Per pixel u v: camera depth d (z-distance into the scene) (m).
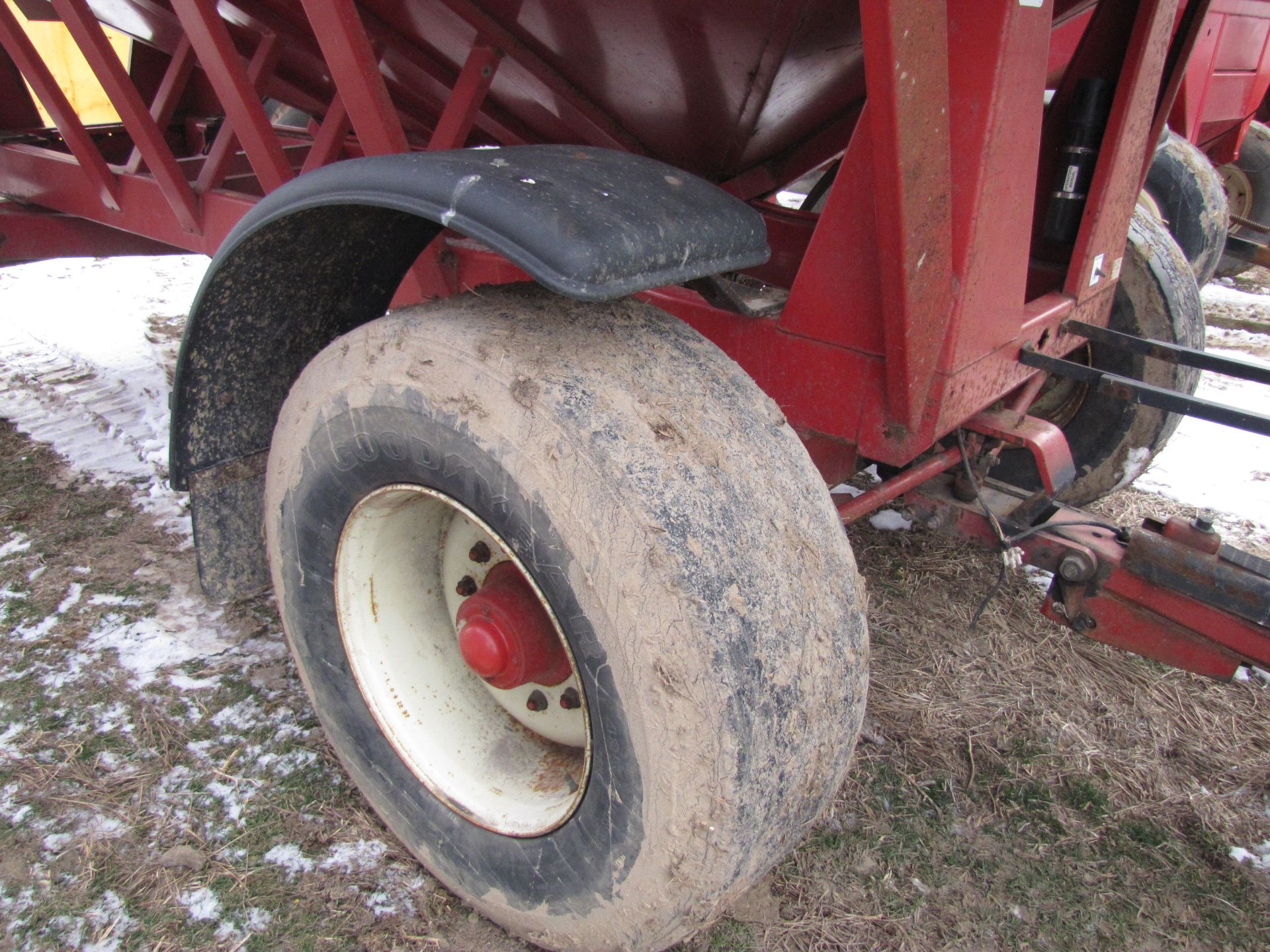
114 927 1.65
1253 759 2.16
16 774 1.99
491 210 1.18
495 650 1.45
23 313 5.07
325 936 1.64
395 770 1.66
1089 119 2.02
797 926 1.69
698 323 1.84
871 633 2.58
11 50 2.70
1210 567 1.70
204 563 1.96
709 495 1.24
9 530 2.96
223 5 2.82
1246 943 1.70
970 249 1.51
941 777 2.06
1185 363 2.04
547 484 1.22
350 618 1.66
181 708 2.20
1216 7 3.93
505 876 1.50
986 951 1.66
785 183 2.80
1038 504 2.14
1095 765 2.12
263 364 1.84
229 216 2.68
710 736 1.16
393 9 2.32
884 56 1.19
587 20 1.99
